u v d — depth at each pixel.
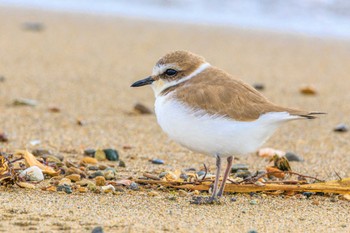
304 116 7.61
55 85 15.90
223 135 7.73
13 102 14.16
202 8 26.53
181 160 10.79
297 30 23.84
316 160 11.17
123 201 8.23
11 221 7.25
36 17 23.56
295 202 8.49
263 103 7.88
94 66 17.92
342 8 25.97
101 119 13.49
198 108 7.80
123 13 25.39
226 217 7.73
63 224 7.21
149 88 16.25
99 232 6.89
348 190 8.77
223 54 20.02
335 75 18.23
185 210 7.95
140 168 10.12
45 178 9.12
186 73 8.47
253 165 10.62
